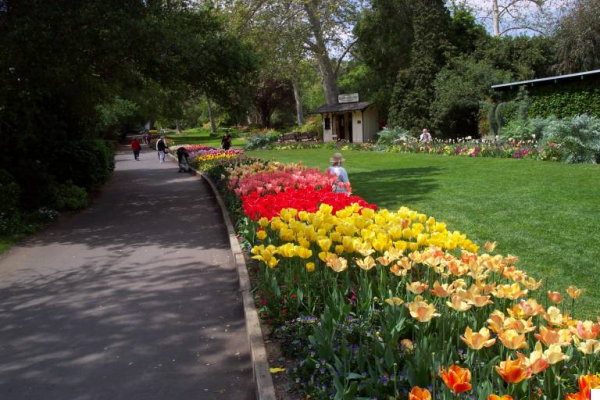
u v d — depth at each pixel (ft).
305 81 201.16
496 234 24.72
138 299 20.56
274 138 131.13
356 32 130.93
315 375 11.06
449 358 9.61
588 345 8.23
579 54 97.35
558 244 22.20
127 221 39.91
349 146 104.78
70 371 14.44
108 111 131.85
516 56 106.22
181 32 45.65
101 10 39.75
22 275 25.22
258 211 19.70
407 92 109.09
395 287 13.98
